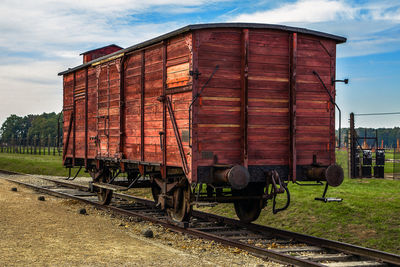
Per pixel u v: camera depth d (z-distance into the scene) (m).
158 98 10.12
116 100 12.54
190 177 8.76
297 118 9.64
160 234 9.48
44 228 9.17
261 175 9.26
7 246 7.46
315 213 11.56
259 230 9.82
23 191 17.00
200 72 8.77
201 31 8.78
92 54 18.22
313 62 9.80
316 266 6.63
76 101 15.99
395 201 11.82
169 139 9.91
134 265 6.58
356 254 7.79
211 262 7.03
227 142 8.97
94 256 7.02
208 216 11.40
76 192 17.53
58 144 16.66
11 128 187.88
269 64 9.30
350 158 20.09
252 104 9.15
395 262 7.21
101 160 13.97
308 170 9.61
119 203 14.69
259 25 9.08
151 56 10.73
